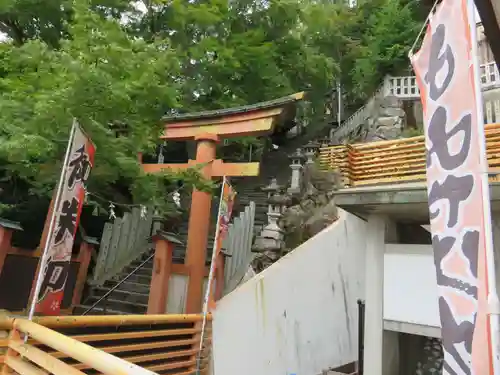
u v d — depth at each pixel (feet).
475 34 7.39
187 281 25.73
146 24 30.35
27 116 14.55
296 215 31.63
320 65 40.42
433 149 8.52
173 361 17.72
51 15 26.86
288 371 22.12
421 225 18.78
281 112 26.04
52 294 12.91
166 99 15.51
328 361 24.25
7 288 20.33
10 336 11.85
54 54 14.51
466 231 7.16
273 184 33.04
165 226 38.37
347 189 15.42
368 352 15.46
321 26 36.96
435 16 8.96
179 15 28.60
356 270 27.04
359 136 50.31
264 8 35.50
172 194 27.27
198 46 30.96
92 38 14.15
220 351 19.47
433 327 14.26
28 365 10.75
